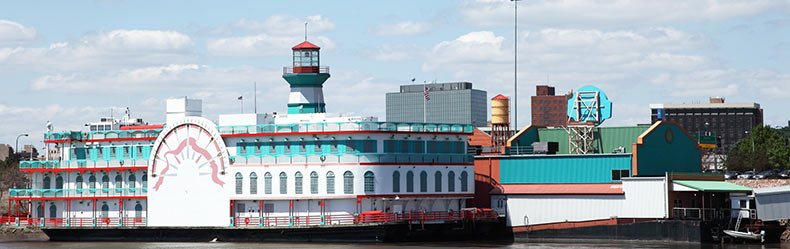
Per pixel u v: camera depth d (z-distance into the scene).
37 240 164.25
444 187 145.50
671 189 134.88
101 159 159.25
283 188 142.88
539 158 147.25
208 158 148.38
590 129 159.50
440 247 132.88
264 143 146.50
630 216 137.25
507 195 147.88
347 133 140.38
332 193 139.75
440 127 147.88
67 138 161.25
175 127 151.25
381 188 139.25
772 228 136.00
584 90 160.50
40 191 160.50
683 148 148.12
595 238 139.50
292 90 167.50
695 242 132.50
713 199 141.12
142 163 155.00
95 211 158.00
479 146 160.00
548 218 144.00
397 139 142.75
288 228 140.62
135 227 151.38
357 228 137.50
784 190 136.50
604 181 141.88
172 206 150.62
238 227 143.62
